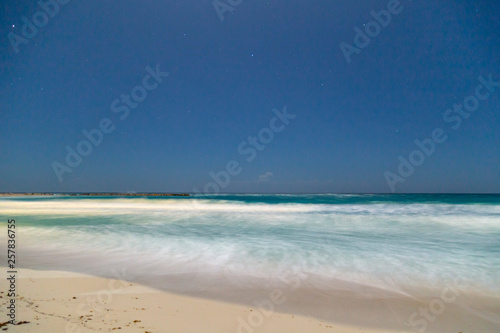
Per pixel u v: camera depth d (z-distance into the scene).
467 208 24.47
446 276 7.24
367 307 5.36
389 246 10.42
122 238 11.90
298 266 7.98
